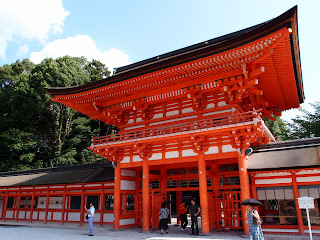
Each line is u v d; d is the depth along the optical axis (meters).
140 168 19.53
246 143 13.91
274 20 10.88
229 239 12.62
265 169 14.04
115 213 17.33
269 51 12.52
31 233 16.58
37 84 43.72
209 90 15.95
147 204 16.42
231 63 14.02
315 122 33.47
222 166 18.12
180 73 15.29
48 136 48.41
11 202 27.42
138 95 18.05
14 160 44.00
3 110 51.94
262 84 16.58
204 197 14.46
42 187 24.16
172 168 19.25
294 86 17.05
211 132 14.23
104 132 52.78
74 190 22.44
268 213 18.30
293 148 15.40
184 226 15.88
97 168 24.09
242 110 16.53
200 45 20.34
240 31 18.69
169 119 17.67
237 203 15.69
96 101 19.53
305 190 13.59
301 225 13.27
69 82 45.47
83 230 18.11
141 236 14.41
